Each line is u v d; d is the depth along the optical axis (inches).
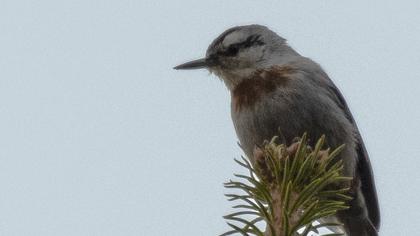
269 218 248.7
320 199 261.6
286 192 245.9
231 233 236.4
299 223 239.0
